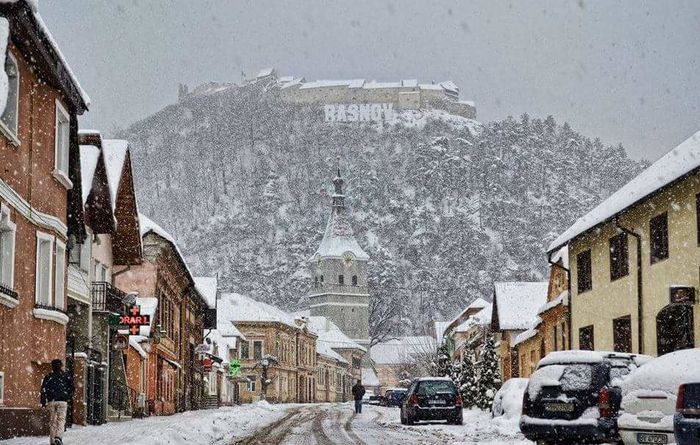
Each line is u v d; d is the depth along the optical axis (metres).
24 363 27.42
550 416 21.62
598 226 41.69
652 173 38.50
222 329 118.88
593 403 21.30
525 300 71.44
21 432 26.94
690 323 34.97
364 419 50.56
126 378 46.91
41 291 29.52
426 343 165.38
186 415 55.59
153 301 55.91
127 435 28.80
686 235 34.50
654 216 37.50
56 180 30.69
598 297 44.22
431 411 41.84
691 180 33.97
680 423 16.47
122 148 44.22
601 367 21.53
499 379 67.69
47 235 29.48
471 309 134.62
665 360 18.73
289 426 40.22
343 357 185.38
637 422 18.44
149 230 56.22
